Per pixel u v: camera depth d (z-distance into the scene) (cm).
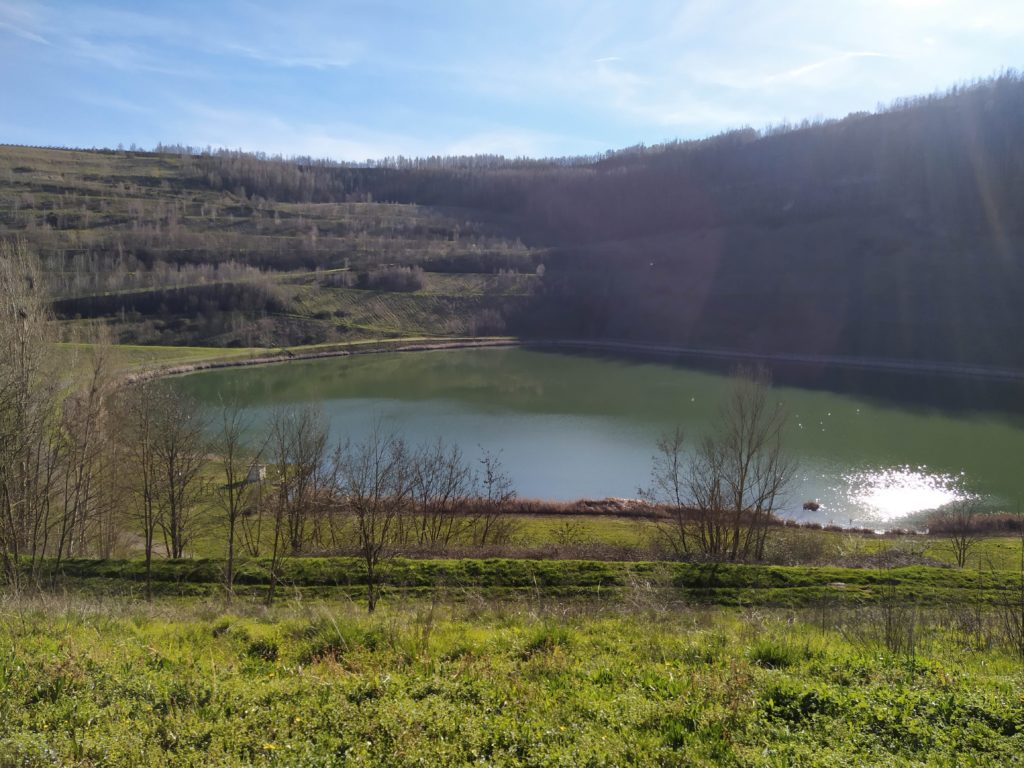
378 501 2636
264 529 2869
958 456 4306
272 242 12400
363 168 19138
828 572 2000
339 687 677
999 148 10244
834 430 4878
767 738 591
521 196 16950
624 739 584
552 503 3456
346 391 6444
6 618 934
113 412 2691
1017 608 1470
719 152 14862
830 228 10550
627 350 9350
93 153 17088
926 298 8338
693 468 3198
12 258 2705
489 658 804
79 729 561
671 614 1295
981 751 576
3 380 2120
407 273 11144
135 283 9206
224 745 556
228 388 6419
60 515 2492
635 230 13762
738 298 9750
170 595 1789
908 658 827
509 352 9319
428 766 531
